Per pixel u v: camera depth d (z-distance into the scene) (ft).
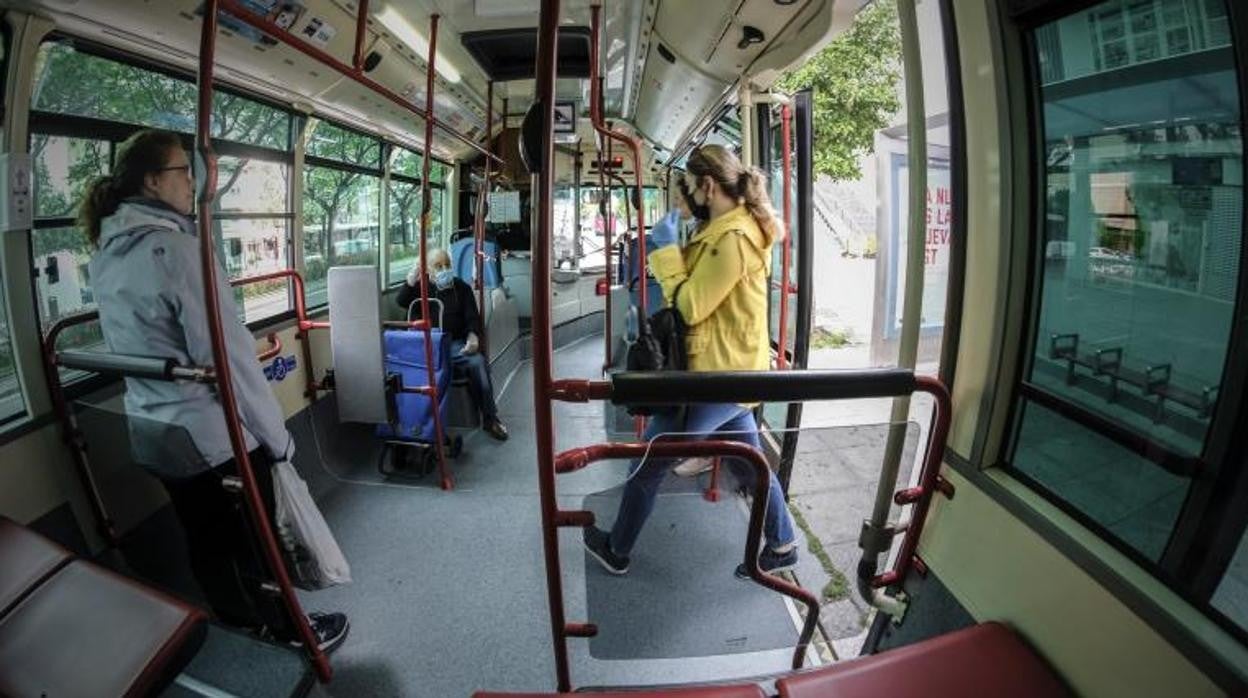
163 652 4.45
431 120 8.32
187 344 5.25
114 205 5.42
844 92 15.19
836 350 15.26
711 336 6.56
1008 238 4.32
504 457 12.58
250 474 5.24
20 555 5.08
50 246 6.35
